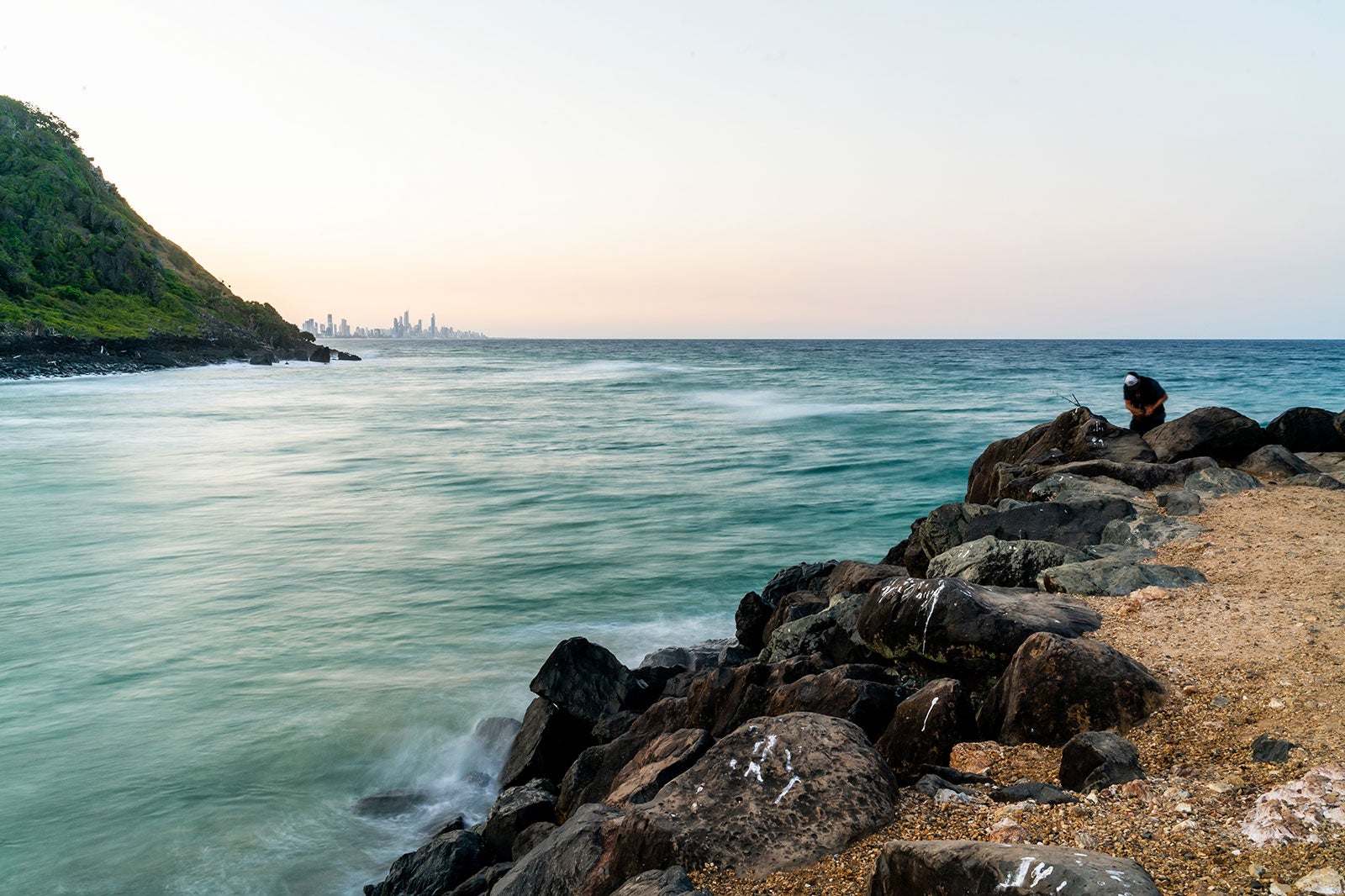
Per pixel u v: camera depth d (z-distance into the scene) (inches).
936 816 164.9
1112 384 2800.2
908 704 216.7
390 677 473.4
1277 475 409.7
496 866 258.5
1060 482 413.1
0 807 345.4
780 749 181.9
